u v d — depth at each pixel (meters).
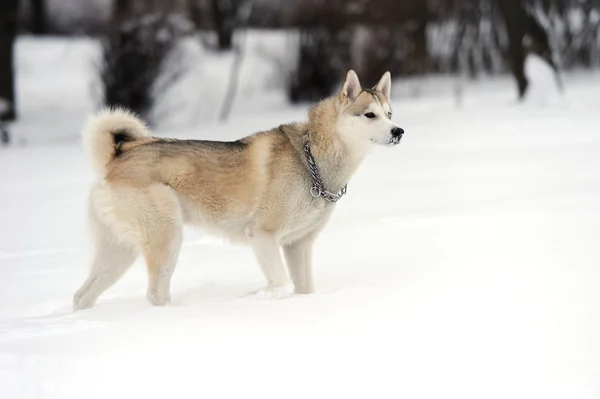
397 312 6.22
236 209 7.96
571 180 12.43
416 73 31.08
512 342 5.50
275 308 6.50
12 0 27.36
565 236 8.48
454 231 9.34
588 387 4.83
